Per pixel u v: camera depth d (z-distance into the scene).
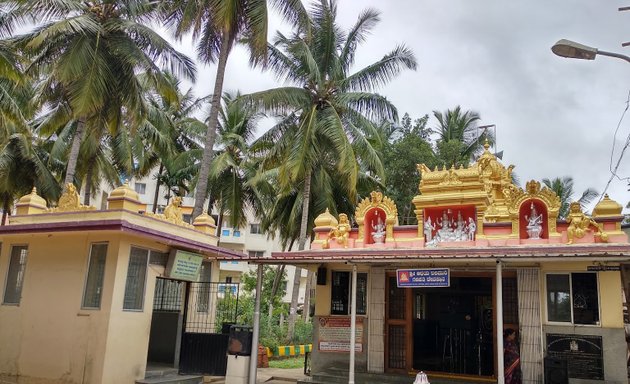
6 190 23.62
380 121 23.53
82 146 23.78
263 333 22.33
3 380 12.48
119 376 11.45
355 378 12.42
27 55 17.12
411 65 21.17
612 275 10.93
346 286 13.61
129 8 17.00
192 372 13.28
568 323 11.09
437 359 13.28
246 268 47.44
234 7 15.75
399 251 11.62
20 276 13.31
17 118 17.34
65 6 15.38
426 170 13.34
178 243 12.78
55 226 12.00
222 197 29.16
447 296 13.66
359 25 21.64
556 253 9.12
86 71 15.88
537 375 10.94
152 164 32.34
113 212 11.85
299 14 17.27
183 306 13.75
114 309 11.47
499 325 9.62
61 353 11.84
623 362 10.48
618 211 11.30
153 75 17.19
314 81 20.83
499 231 12.31
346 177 21.92
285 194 26.08
